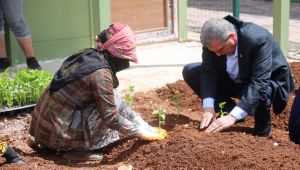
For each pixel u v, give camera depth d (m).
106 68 5.13
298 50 8.81
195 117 6.22
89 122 5.29
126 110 5.38
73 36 8.67
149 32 9.32
